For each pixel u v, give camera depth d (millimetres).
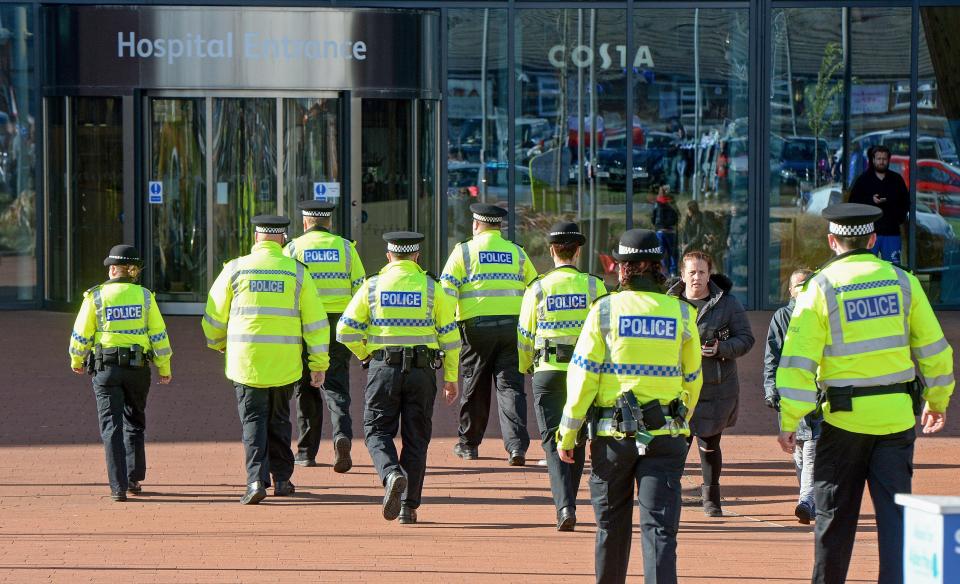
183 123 37406
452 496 19422
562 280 18047
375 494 19516
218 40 36875
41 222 39938
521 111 39938
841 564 13648
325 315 19172
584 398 13547
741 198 40094
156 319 19062
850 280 13531
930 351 13609
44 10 37875
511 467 21469
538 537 16922
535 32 39719
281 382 18766
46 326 36531
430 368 17859
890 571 13219
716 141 39938
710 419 18062
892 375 13469
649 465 13383
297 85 37000
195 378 29219
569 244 18297
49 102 38594
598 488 13703
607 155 40031
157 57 36938
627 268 13734
